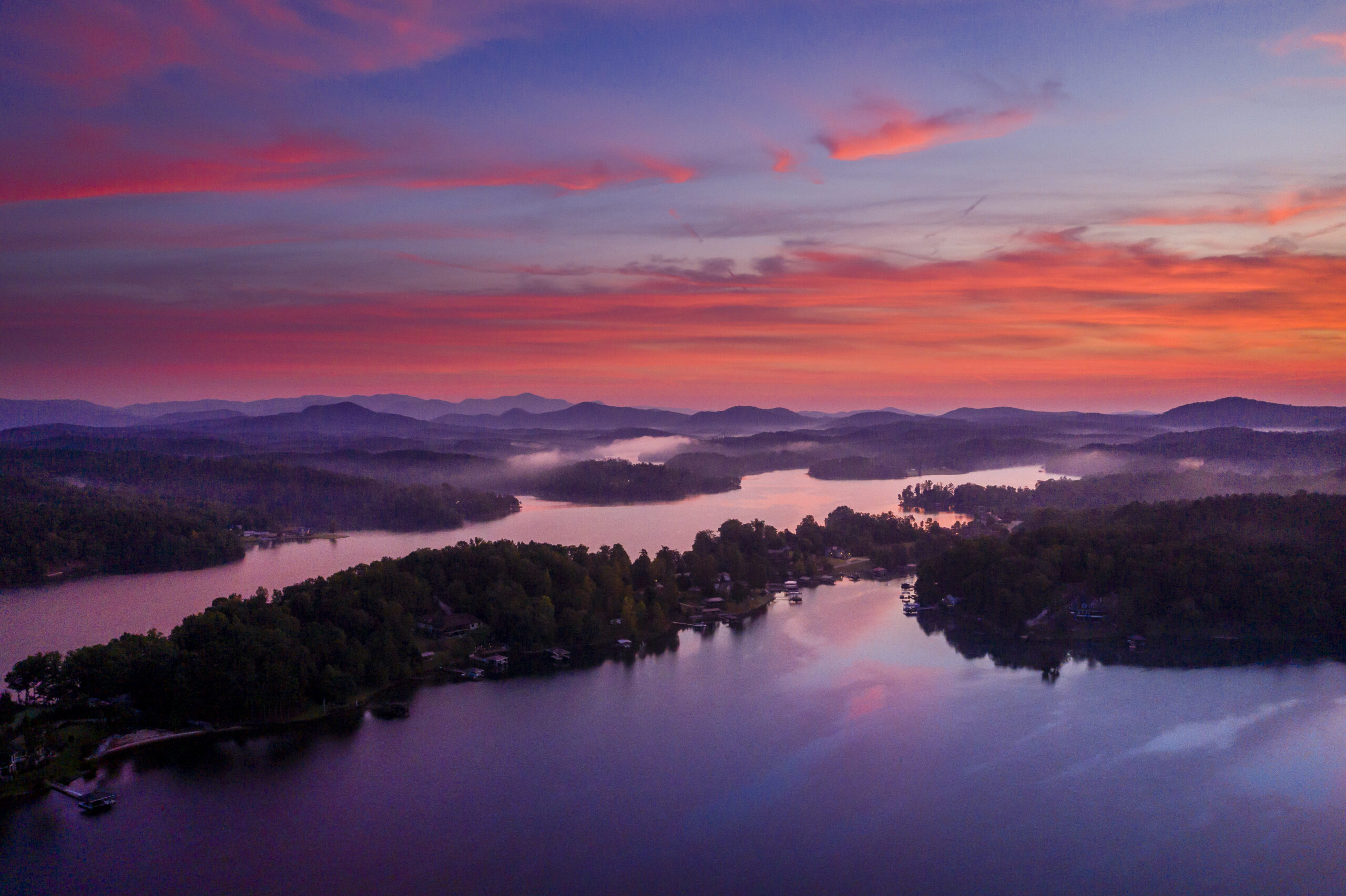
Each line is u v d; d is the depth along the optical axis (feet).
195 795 498.28
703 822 465.88
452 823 467.11
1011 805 481.05
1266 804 481.05
